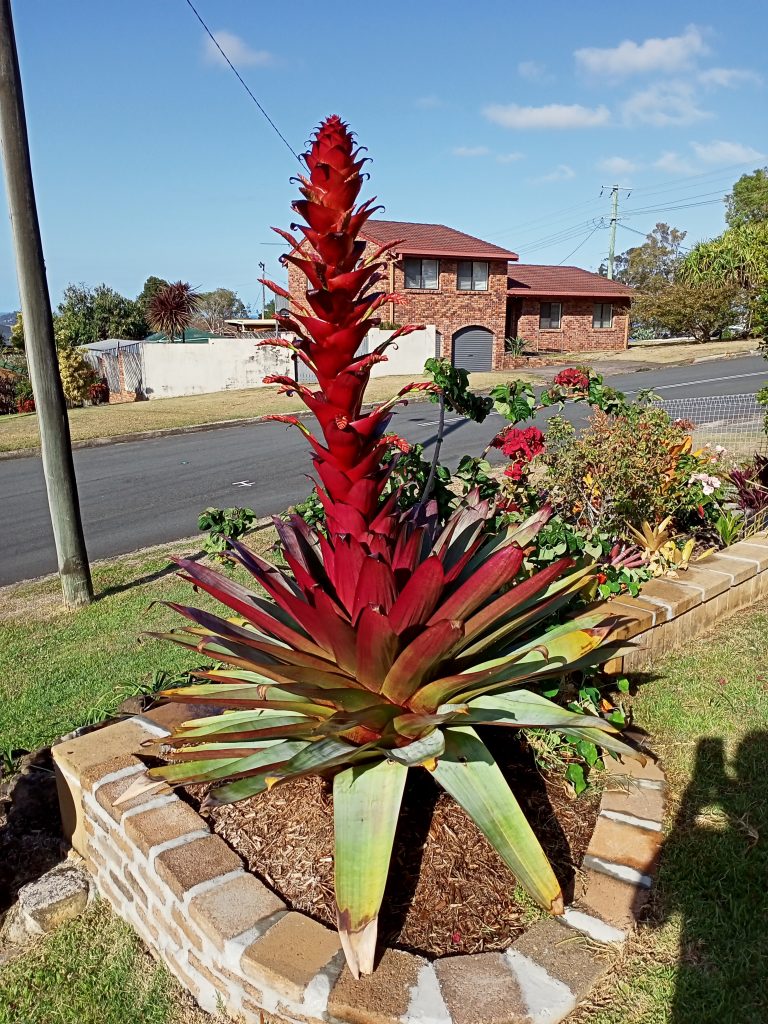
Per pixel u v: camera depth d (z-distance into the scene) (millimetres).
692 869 2477
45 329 5938
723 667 3895
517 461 5281
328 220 2168
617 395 5504
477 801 2133
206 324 44781
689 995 2021
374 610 2080
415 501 4184
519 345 29406
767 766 3033
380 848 2068
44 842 3279
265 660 2703
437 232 29922
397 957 2035
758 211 44812
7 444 16938
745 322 35656
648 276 48531
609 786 2756
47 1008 2438
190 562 2846
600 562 4172
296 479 11820
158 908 2498
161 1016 2342
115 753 3072
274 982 1999
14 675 4938
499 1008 1883
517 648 2740
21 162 5859
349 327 2139
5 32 5660
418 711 2285
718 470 7809
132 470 13328
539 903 2012
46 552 8586
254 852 2518
